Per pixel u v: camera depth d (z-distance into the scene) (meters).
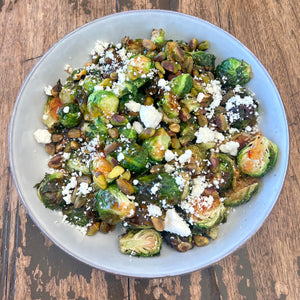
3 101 0.35
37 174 0.30
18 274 0.32
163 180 0.27
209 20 0.37
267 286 0.32
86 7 0.37
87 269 0.32
